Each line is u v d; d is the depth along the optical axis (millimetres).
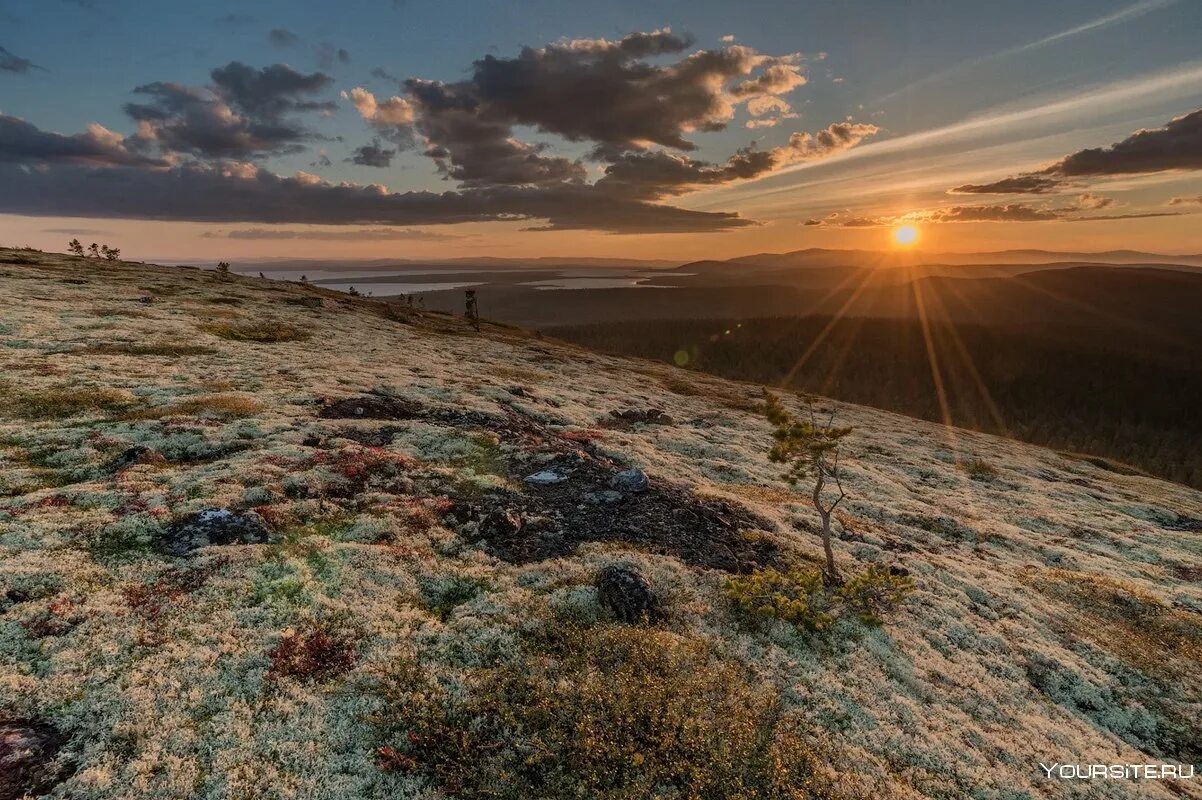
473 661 14438
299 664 13516
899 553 27609
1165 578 31453
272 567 17047
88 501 19438
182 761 10641
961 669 18594
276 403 35312
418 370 56531
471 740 11961
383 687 13188
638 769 11297
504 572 18969
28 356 40438
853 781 12516
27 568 15055
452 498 24078
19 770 9734
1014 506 44312
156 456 24469
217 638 13891
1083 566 31688
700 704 13141
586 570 19203
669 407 63344
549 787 10938
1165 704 19125
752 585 18922
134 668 12531
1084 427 197875
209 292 93000
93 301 67938
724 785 11148
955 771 13820
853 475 43875
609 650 14875
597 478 27469
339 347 64875
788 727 13586
